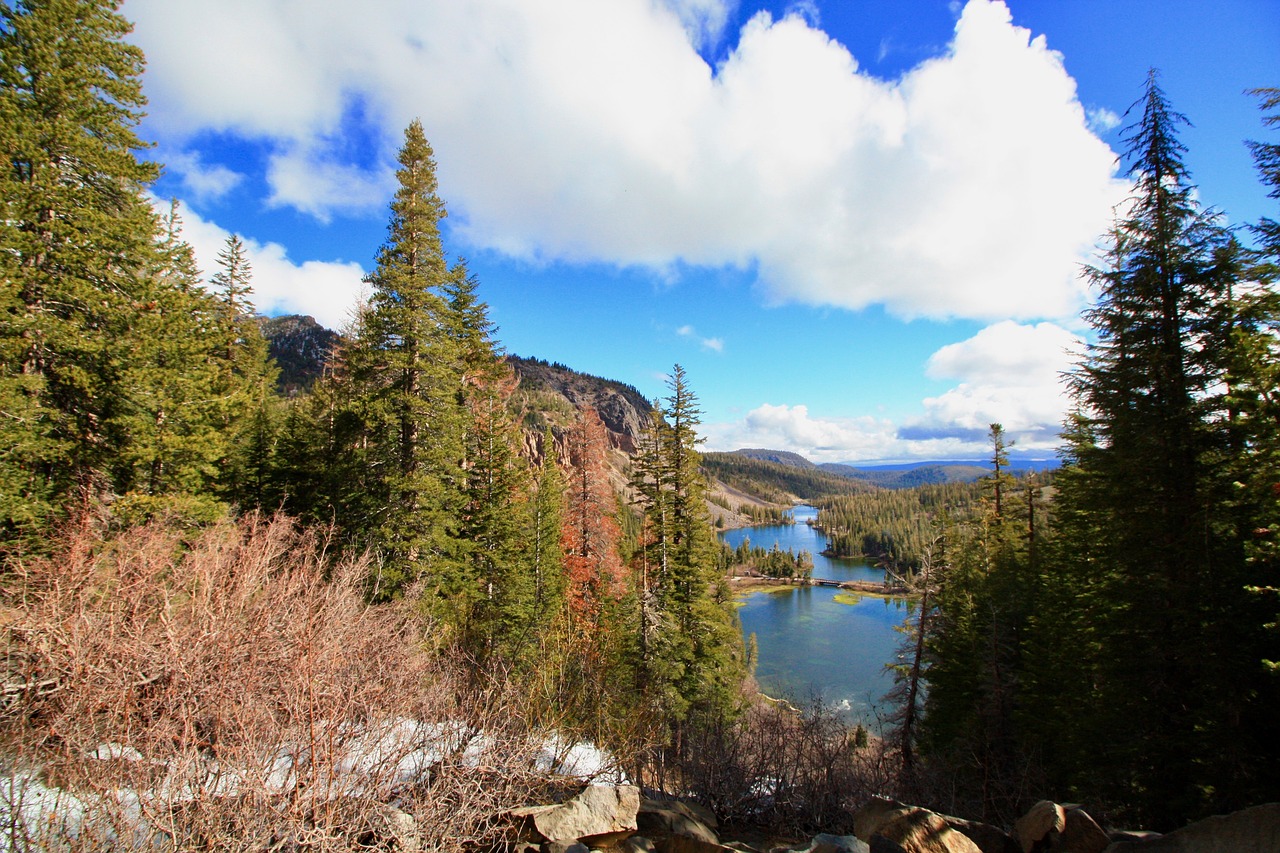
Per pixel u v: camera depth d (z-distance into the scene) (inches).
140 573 306.2
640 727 345.1
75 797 156.1
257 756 177.8
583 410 1144.8
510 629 652.7
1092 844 189.9
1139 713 364.2
